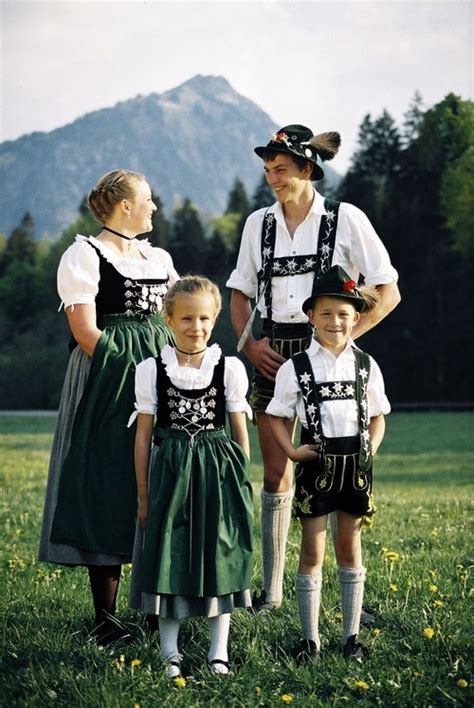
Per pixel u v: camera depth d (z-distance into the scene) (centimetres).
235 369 423
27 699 368
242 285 498
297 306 465
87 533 439
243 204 5372
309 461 416
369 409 425
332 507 416
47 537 452
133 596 420
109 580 448
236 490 414
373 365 427
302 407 420
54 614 479
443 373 4022
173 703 362
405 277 4150
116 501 443
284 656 418
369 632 444
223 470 413
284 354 469
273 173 464
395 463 1608
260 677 391
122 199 468
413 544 656
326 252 463
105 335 452
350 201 4497
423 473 1431
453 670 394
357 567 424
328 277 418
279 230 474
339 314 415
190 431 414
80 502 442
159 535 403
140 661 401
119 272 459
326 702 370
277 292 471
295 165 460
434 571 539
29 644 429
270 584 485
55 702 366
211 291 421
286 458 480
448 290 4100
